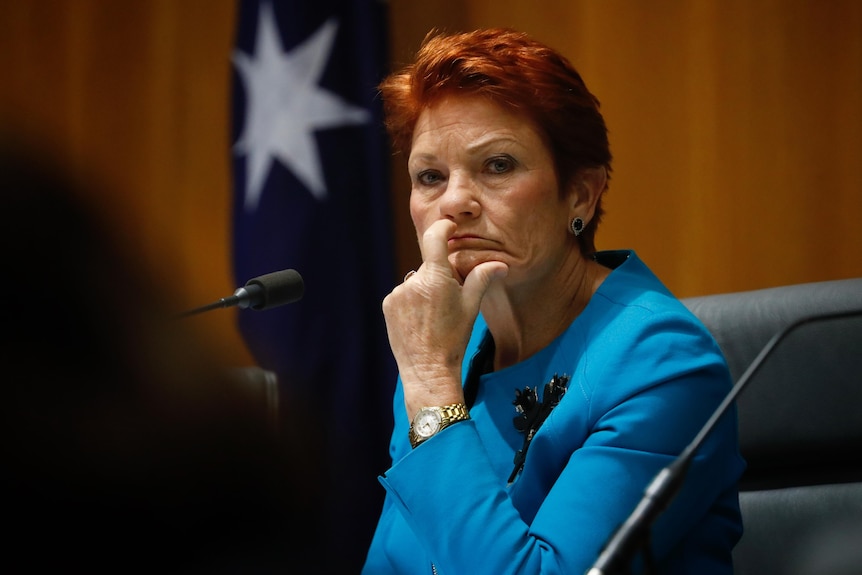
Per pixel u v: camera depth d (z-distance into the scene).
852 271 9.68
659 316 5.21
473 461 4.97
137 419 1.89
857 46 9.66
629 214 10.37
